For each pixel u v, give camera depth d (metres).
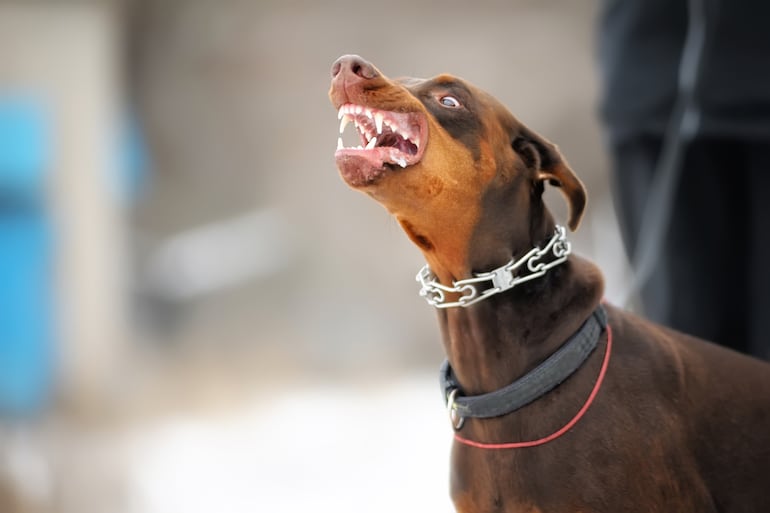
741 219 4.87
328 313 19.11
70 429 11.05
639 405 3.62
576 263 3.83
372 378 15.03
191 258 19.94
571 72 22.02
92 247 12.17
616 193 5.14
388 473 8.71
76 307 12.16
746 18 4.48
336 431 10.73
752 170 4.66
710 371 3.81
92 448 9.95
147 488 8.34
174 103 23.38
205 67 23.19
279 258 20.27
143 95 23.20
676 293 4.93
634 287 4.87
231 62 22.95
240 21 22.03
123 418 11.57
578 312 3.70
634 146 5.00
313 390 13.89
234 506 7.79
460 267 3.77
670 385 3.70
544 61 21.88
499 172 3.74
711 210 4.87
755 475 3.72
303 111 23.14
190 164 23.64
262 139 23.38
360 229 21.34
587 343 3.68
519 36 21.38
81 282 12.16
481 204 3.71
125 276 15.49
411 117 3.62
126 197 19.33
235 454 9.70
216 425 11.34
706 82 4.56
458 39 21.23
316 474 8.80
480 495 3.72
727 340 4.96
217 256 20.00
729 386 3.79
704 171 4.83
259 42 22.30
